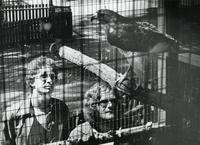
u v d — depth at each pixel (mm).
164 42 3447
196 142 3645
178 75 3527
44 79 3123
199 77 3590
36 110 3129
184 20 3475
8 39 2996
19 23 3014
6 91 3031
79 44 3191
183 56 3518
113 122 3365
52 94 3158
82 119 3270
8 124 3066
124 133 3406
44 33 3086
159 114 3510
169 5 3414
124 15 3299
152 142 3508
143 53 3396
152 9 3375
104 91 3309
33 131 3137
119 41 3309
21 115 3094
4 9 2969
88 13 3189
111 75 3318
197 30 3518
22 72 3057
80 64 3211
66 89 3193
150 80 3449
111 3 3248
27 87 3084
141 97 3434
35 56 3080
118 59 3324
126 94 3383
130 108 3406
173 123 3562
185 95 3574
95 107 3299
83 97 3248
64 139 3230
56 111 3184
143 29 3367
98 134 3326
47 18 3084
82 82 3232
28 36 3047
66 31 3143
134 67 3385
